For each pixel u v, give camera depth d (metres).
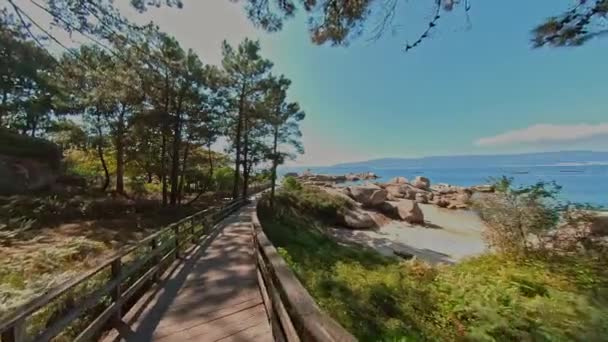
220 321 3.05
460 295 4.42
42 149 14.33
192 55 12.86
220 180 25.30
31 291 3.45
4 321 1.51
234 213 13.65
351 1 3.42
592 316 3.33
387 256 10.65
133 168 18.53
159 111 12.38
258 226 5.43
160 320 3.07
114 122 15.52
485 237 7.27
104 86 9.67
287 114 21.08
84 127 15.80
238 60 17.80
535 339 3.16
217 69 14.82
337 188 24.38
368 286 4.96
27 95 14.40
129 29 4.95
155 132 13.66
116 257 2.95
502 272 5.18
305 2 3.66
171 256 5.23
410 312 4.18
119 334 2.74
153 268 4.09
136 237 8.05
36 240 6.50
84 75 7.41
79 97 13.45
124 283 3.71
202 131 14.52
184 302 3.55
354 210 18.92
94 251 6.09
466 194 27.06
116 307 2.86
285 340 2.10
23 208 8.98
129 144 15.28
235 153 20.05
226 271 4.86
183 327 2.92
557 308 3.64
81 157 20.69
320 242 11.48
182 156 16.27
